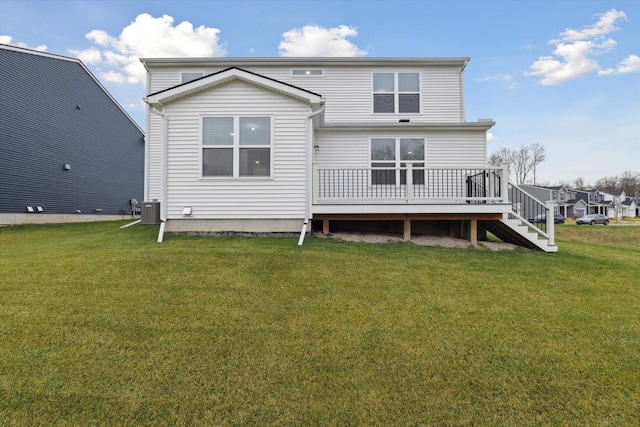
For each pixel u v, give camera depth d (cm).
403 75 1149
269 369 269
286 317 361
